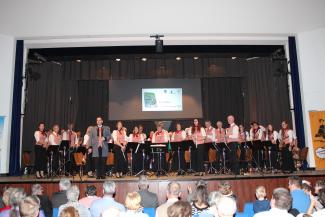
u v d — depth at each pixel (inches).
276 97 459.8
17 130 369.1
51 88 456.4
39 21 353.4
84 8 338.3
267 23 369.1
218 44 412.5
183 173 341.7
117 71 455.8
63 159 344.5
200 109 457.4
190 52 446.3
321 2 336.5
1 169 355.3
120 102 455.5
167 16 353.1
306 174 285.6
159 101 457.1
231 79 470.9
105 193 149.5
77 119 459.2
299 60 388.2
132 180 268.4
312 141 366.9
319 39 386.9
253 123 370.9
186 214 88.7
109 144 299.4
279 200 112.3
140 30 374.3
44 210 164.4
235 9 346.0
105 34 378.9
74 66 457.4
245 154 345.4
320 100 377.4
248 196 270.8
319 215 112.9
